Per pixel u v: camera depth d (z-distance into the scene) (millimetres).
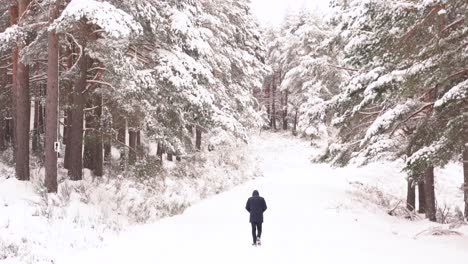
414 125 17344
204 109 17703
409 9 12648
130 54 17641
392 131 17219
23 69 15062
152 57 17219
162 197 19156
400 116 15891
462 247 12148
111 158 21562
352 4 18391
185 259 9930
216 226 14906
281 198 21281
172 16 16547
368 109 20094
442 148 12500
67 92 18250
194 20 19219
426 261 10125
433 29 12242
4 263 8586
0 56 19328
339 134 22281
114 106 17234
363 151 20234
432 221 18078
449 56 12016
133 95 16281
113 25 12062
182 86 16094
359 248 11664
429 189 18453
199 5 22797
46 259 9328
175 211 18078
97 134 17094
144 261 9633
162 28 16172
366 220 17359
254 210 11992
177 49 17422
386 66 16922
